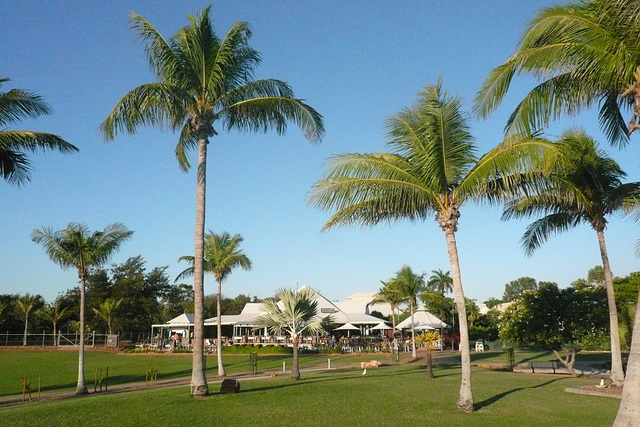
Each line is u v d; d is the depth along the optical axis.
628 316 32.06
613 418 13.17
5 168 18.06
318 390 17.91
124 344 61.59
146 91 15.66
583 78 12.48
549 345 26.33
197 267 16.89
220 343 30.52
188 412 13.77
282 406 14.66
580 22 11.10
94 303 71.00
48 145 18.28
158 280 79.94
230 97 17.73
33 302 70.00
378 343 52.12
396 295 48.66
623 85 11.75
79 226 27.95
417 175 15.16
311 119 17.47
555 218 21.95
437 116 14.83
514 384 20.41
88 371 38.28
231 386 17.28
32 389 28.66
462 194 14.80
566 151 15.33
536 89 13.02
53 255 27.53
